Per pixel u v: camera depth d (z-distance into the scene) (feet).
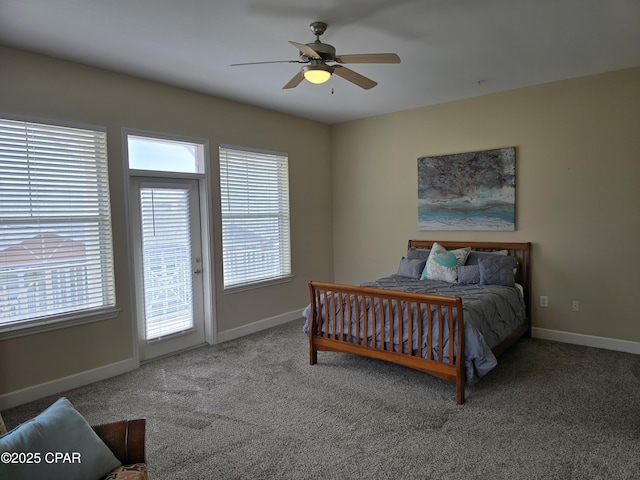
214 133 14.61
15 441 4.72
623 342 13.07
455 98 15.62
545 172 14.15
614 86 12.76
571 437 8.19
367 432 8.57
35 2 7.93
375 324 11.16
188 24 9.02
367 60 8.84
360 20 8.99
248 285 15.92
